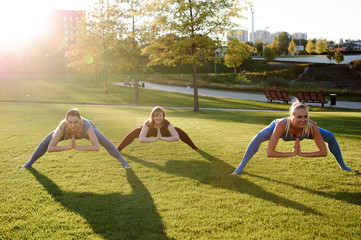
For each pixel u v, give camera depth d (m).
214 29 17.52
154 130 5.83
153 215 3.31
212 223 3.12
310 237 2.83
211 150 6.45
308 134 4.54
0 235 2.90
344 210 3.43
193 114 17.12
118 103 26.36
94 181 4.46
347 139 7.49
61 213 3.37
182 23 17.47
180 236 2.86
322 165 5.28
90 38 32.22
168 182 4.42
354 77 61.50
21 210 3.46
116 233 2.93
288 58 100.00
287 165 5.30
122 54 25.19
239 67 84.00
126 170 5.04
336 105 27.02
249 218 3.23
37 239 2.82
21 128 9.30
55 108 18.84
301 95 27.31
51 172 4.91
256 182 4.41
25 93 32.53
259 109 23.23
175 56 18.64
